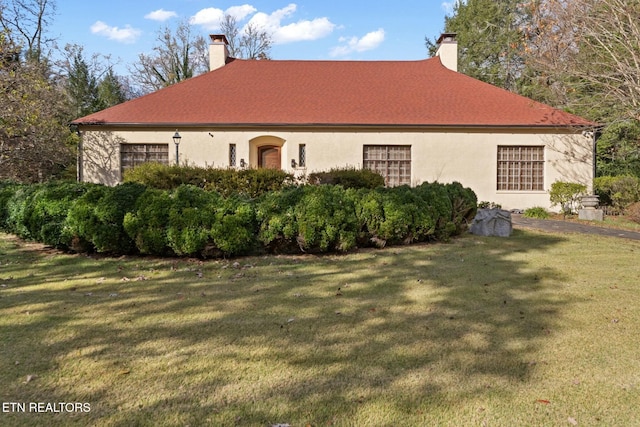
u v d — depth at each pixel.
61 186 7.36
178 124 15.05
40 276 5.37
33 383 2.60
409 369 2.86
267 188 11.16
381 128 15.36
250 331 3.52
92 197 6.59
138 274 5.48
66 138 16.16
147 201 6.41
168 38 34.50
